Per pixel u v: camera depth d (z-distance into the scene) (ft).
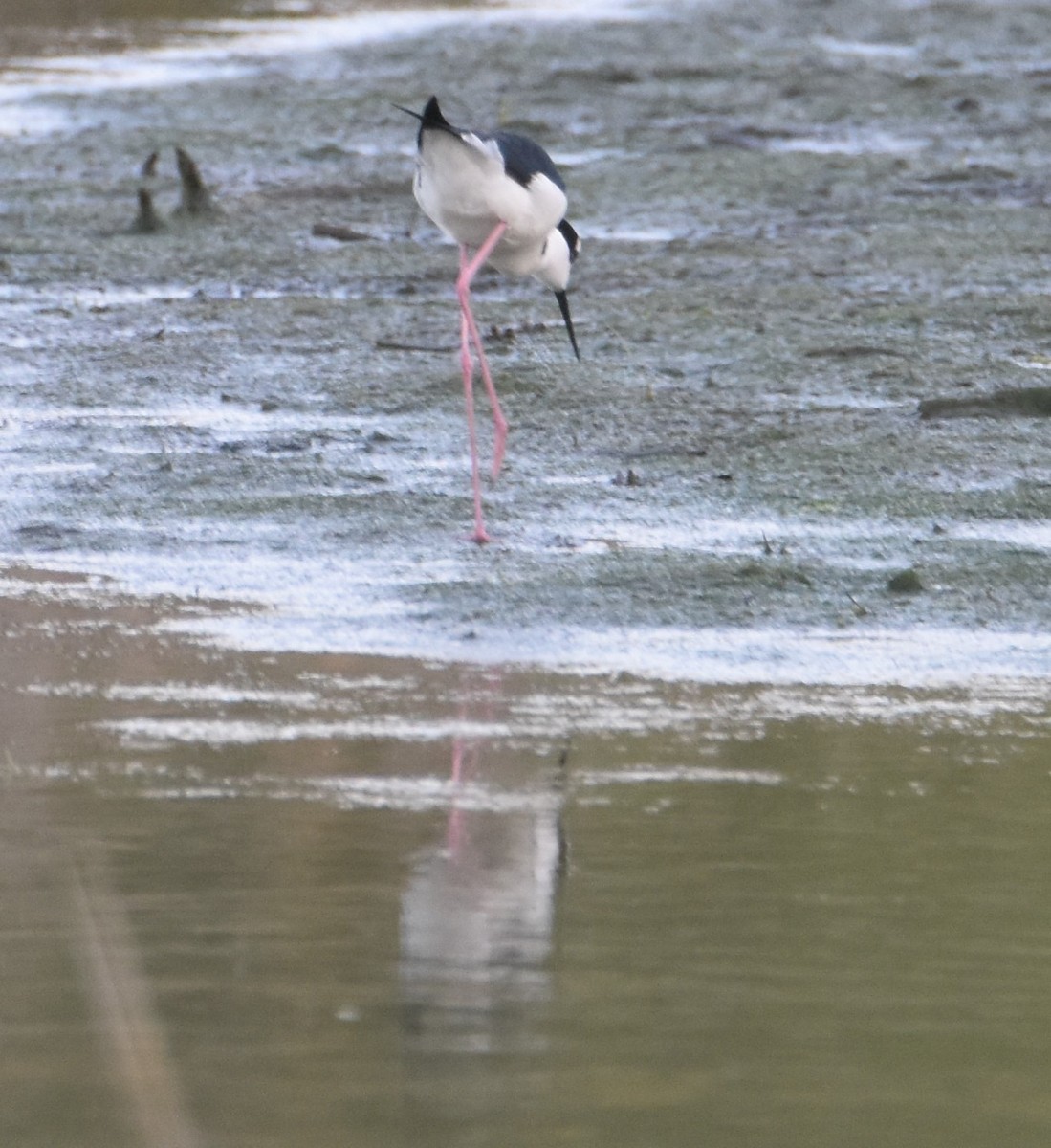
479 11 141.18
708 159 85.25
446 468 44.24
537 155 41.39
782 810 24.57
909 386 50.70
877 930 20.66
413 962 19.58
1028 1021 18.47
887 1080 17.22
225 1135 16.01
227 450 45.57
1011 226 72.33
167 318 59.26
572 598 35.22
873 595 35.47
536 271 43.88
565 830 23.70
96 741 27.14
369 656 31.91
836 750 27.20
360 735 27.63
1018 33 126.00
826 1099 16.87
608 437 46.47
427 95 102.47
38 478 43.32
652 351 54.29
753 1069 17.43
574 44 119.65
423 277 65.26
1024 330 56.54
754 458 44.37
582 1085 17.01
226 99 101.55
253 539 39.29
